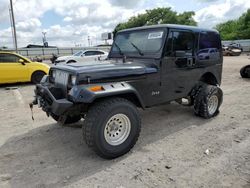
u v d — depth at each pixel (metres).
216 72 5.60
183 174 3.21
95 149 3.46
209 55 5.30
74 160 3.65
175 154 3.76
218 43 5.54
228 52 32.25
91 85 3.48
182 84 4.80
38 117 5.75
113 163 3.54
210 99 5.25
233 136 4.41
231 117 5.46
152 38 4.42
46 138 4.48
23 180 3.17
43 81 4.35
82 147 4.08
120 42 4.96
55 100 3.53
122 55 4.84
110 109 3.44
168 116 5.55
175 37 4.44
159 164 3.47
